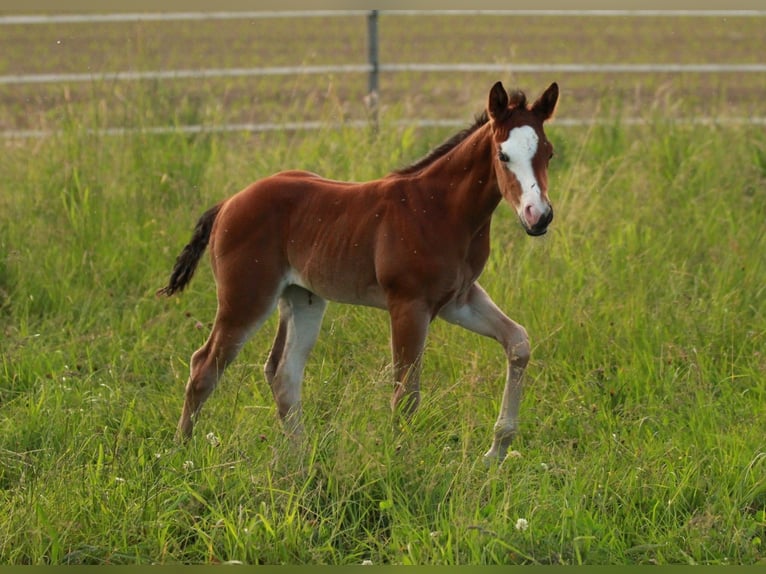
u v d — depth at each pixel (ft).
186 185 44.47
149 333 35.99
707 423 28.63
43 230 41.09
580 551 23.08
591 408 29.37
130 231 41.55
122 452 27.61
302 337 30.42
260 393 31.37
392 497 24.59
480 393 30.01
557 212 41.34
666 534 24.04
